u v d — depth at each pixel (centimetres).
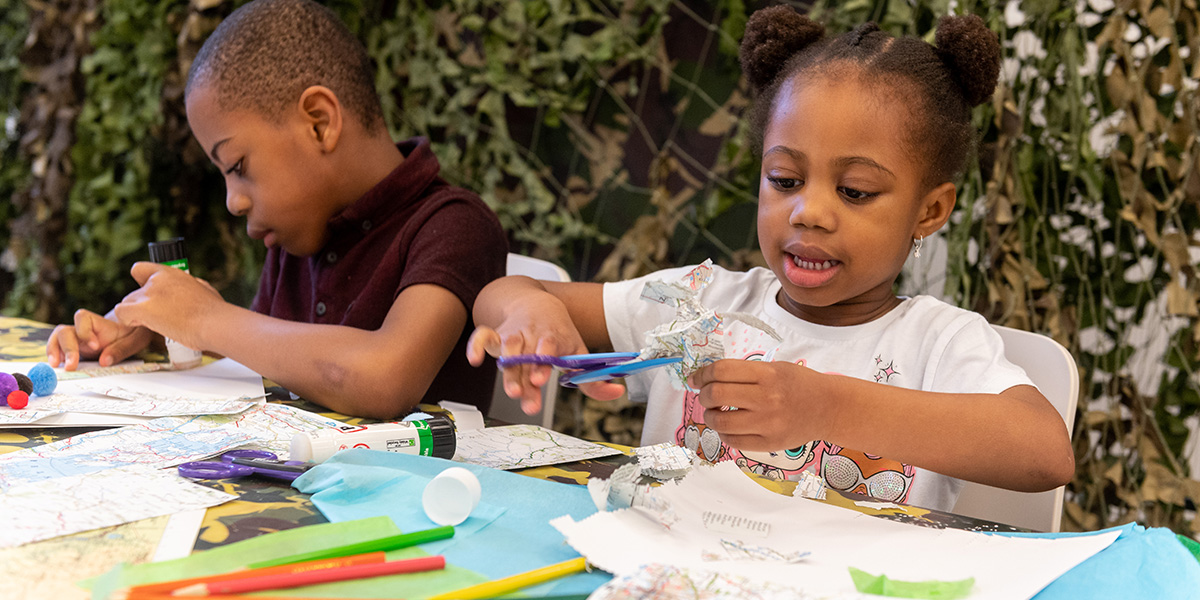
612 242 179
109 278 193
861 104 81
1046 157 140
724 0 161
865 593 50
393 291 113
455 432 74
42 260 193
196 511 57
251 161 107
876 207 82
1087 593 51
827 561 54
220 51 105
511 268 128
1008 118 137
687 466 64
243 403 84
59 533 52
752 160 159
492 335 73
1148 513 144
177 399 85
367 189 117
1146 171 138
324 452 67
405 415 90
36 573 47
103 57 185
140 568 47
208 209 197
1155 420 143
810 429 65
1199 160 136
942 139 86
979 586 51
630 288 107
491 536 56
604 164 178
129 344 104
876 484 90
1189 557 54
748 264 167
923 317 95
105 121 188
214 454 69
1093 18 140
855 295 88
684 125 170
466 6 179
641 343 105
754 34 99
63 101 189
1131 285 141
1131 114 137
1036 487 72
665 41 170
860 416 67
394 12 186
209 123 106
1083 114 137
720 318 61
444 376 114
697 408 101
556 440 79
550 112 176
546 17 173
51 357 99
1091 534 58
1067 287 144
